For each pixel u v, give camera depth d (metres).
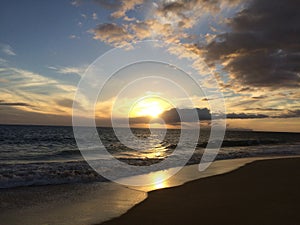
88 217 5.31
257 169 11.73
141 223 4.96
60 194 7.08
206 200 6.55
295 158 15.98
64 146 24.58
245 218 5.15
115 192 7.41
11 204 6.10
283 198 6.70
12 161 13.48
